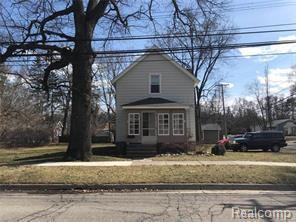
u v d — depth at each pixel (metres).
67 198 12.27
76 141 23.53
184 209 10.27
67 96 53.19
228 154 29.70
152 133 34.34
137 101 34.72
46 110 60.66
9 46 23.20
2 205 11.07
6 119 50.62
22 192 13.80
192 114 34.62
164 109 33.81
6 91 50.44
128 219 9.14
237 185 14.14
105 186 14.22
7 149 43.06
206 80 52.84
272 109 119.12
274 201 11.53
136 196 12.56
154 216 9.44
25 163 22.05
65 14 23.70
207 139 73.75
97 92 61.66
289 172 16.53
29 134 52.56
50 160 23.45
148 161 22.42
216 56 51.47
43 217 9.41
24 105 53.47
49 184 14.48
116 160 23.48
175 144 32.44
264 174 15.63
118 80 35.31
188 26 26.98
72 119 23.80
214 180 14.62
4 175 15.95
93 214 9.71
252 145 40.31
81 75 23.56
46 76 24.67
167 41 43.00
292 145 57.06
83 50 23.50
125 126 34.25
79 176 15.47
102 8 23.81
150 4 25.59
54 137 64.94
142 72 35.34
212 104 94.31
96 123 66.44
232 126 120.88
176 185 14.14
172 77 35.28
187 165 18.89
